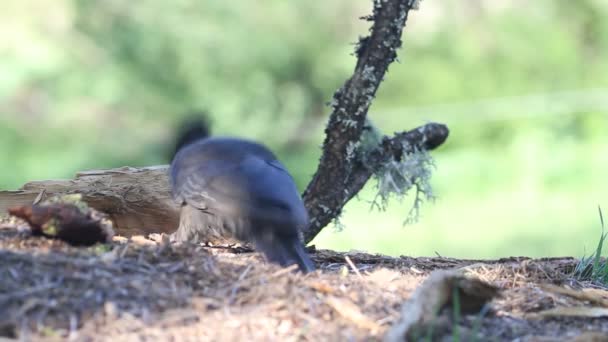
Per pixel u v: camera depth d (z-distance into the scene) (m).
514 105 24.27
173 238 7.21
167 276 5.69
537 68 25.38
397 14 7.89
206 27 23.97
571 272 7.41
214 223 6.86
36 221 6.07
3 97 23.78
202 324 5.20
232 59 24.00
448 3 26.27
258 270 5.95
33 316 5.05
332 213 8.11
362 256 7.52
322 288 5.74
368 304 5.67
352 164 8.23
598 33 25.98
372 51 7.92
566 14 26.20
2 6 24.05
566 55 25.36
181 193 7.08
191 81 23.97
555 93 24.78
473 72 25.20
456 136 23.86
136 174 7.80
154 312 5.25
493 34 25.70
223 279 5.76
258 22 24.50
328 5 25.28
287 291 5.62
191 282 5.67
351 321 5.39
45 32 24.25
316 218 8.05
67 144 23.81
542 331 5.66
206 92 23.89
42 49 23.89
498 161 22.41
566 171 21.70
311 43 24.86
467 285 5.60
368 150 8.30
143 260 5.88
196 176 7.00
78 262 5.63
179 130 8.42
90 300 5.25
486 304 5.74
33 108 24.09
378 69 7.95
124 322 5.11
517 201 20.22
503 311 6.00
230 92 24.00
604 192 20.44
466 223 18.02
